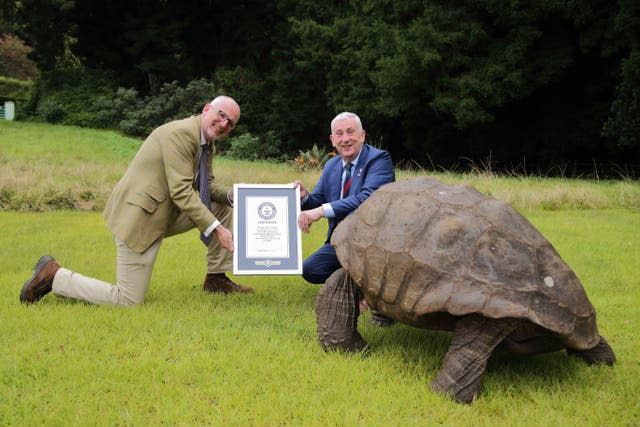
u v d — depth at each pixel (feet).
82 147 74.84
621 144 67.51
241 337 13.46
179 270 20.97
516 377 11.74
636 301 16.97
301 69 112.98
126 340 13.16
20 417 9.76
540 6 72.18
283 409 10.15
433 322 11.08
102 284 15.79
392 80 81.46
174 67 116.98
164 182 15.88
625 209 38.70
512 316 9.86
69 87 111.14
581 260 22.63
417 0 83.71
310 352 12.64
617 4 70.69
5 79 143.33
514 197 39.99
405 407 10.34
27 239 26.18
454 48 76.89
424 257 10.87
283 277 20.42
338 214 15.31
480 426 9.75
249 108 115.24
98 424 9.57
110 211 15.92
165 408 10.08
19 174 43.75
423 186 12.54
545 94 83.61
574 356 12.76
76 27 115.55
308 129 117.50
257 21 122.01
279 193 15.67
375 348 13.25
